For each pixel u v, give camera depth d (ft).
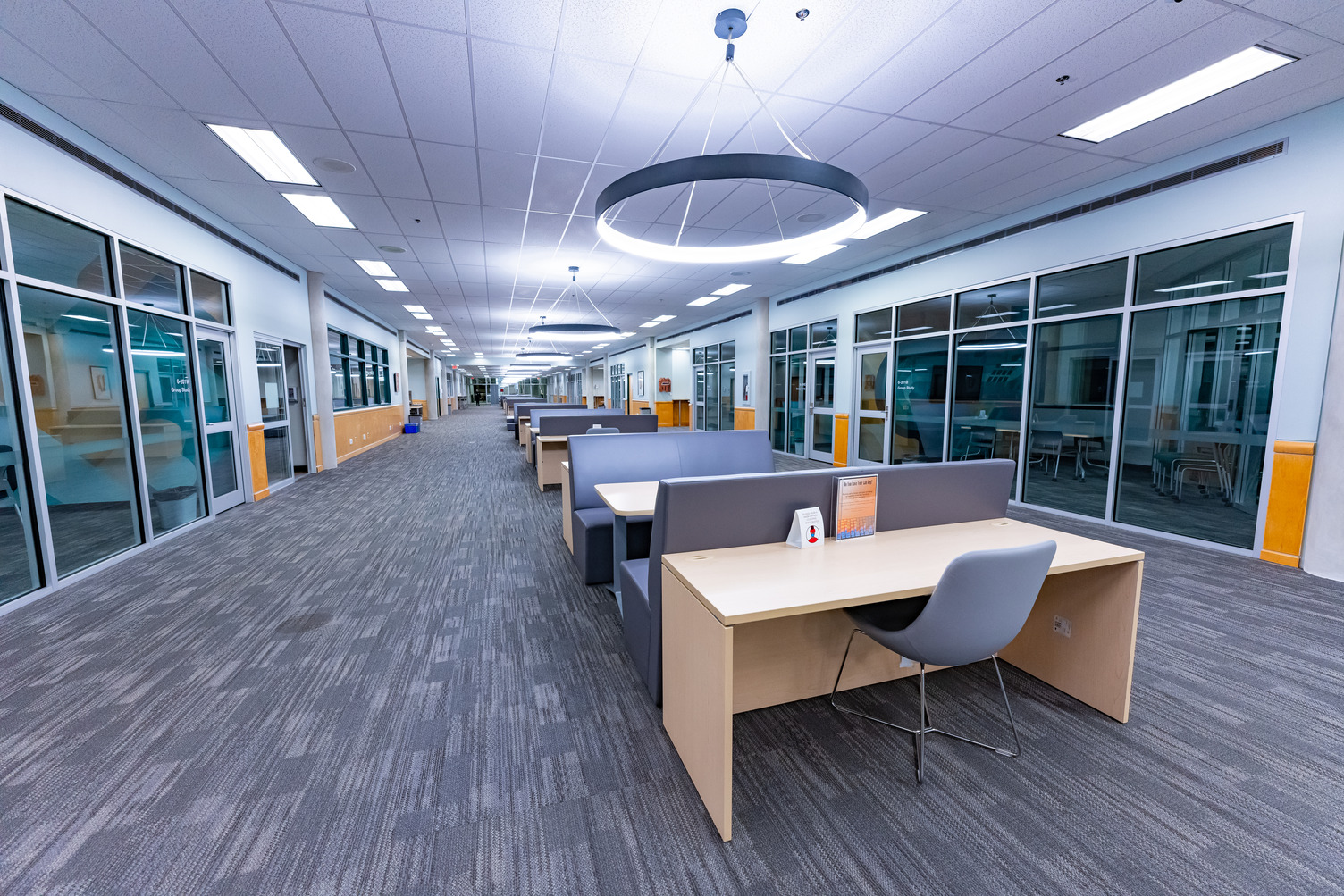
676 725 6.18
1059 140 12.40
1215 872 4.65
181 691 7.43
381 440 40.40
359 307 34.91
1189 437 13.78
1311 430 11.35
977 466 7.94
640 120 11.25
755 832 5.14
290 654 8.47
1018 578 5.25
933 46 8.93
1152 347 14.29
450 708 7.09
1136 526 14.75
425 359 71.26
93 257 12.12
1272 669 7.87
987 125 11.64
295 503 19.47
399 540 14.78
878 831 5.14
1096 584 6.96
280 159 13.19
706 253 11.85
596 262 23.56
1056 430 17.12
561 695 7.39
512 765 6.03
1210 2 7.91
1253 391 12.42
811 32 8.56
